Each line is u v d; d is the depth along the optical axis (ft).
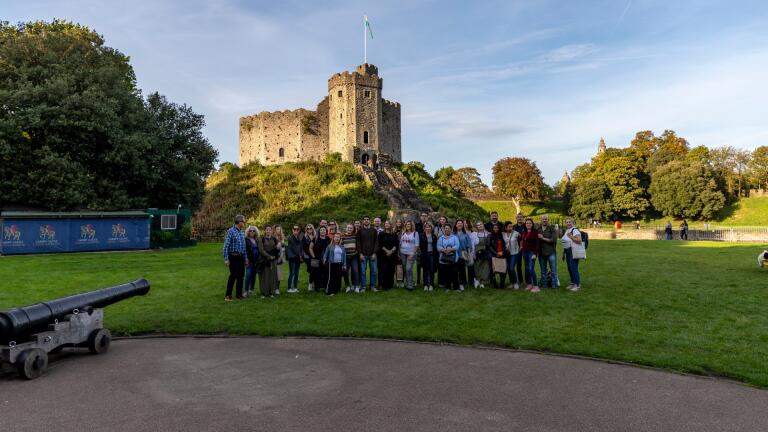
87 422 16.34
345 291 41.91
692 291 39.11
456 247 40.42
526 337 26.40
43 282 47.55
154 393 19.20
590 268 55.42
